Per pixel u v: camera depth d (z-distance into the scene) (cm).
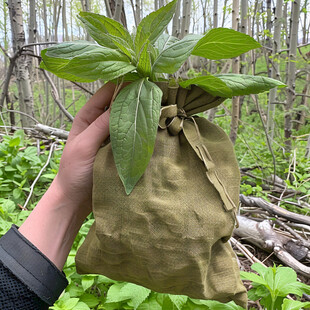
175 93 73
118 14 187
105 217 67
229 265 73
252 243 190
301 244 176
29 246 71
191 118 80
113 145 64
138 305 108
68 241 82
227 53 71
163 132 73
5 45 591
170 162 70
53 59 68
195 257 65
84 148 75
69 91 870
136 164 63
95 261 75
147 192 66
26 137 321
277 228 203
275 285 109
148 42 65
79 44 69
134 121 64
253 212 210
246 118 543
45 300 70
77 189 79
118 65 67
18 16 356
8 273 67
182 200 67
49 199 80
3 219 161
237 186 74
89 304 120
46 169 243
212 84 71
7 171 224
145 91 66
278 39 310
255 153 282
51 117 677
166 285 70
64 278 76
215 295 72
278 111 409
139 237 65
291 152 306
